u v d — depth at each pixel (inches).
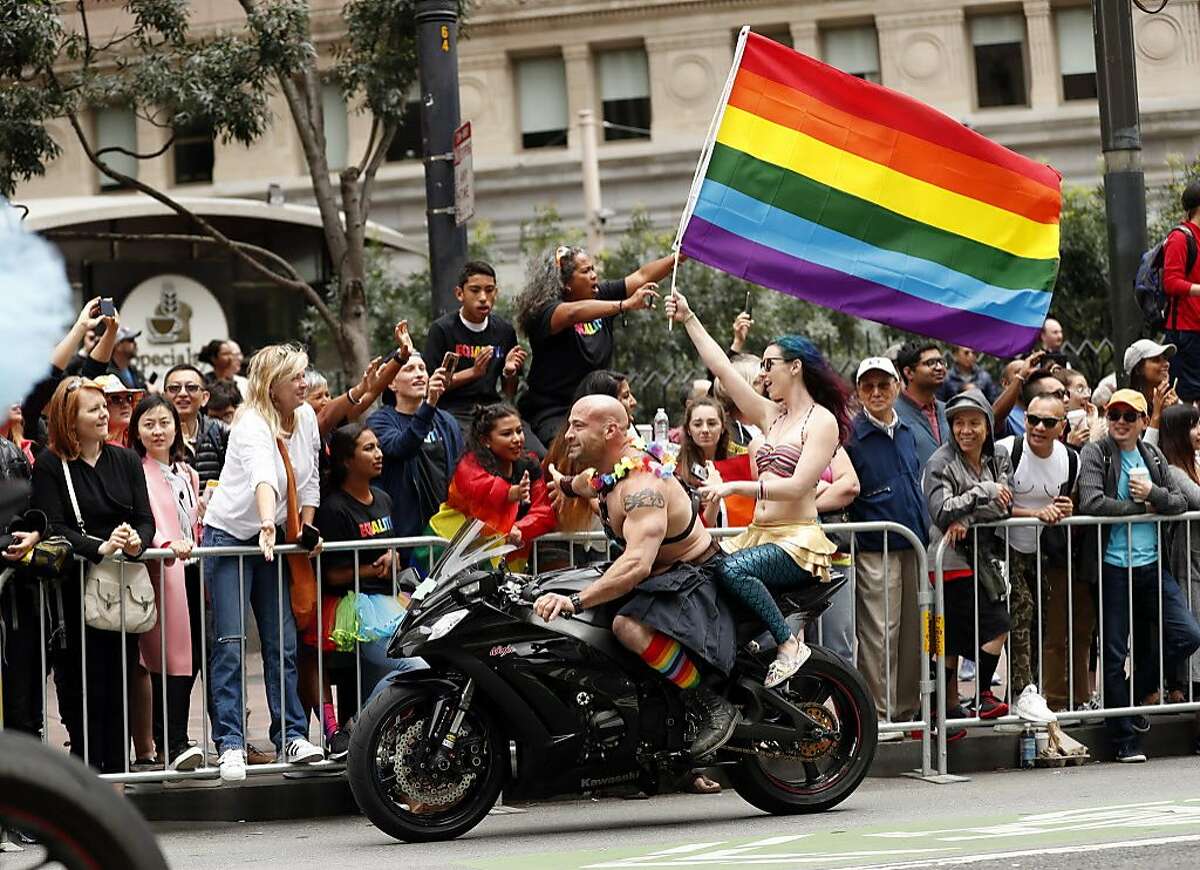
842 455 385.1
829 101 418.0
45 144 706.8
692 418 401.4
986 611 402.3
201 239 785.6
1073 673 423.2
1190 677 424.2
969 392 402.9
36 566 346.3
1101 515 414.3
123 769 362.9
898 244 416.8
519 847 310.2
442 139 488.7
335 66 780.6
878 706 403.9
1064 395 443.8
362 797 318.7
